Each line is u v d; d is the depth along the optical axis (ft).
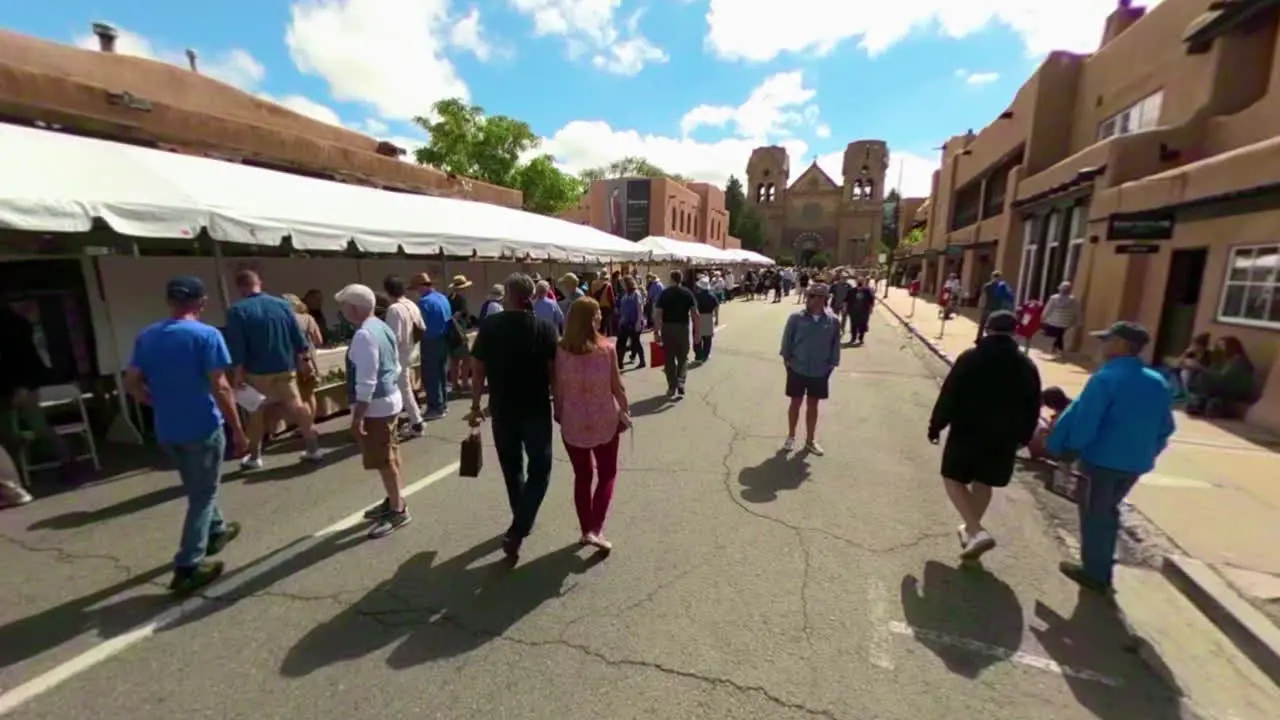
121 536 12.69
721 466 17.70
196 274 23.68
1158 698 8.28
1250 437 21.03
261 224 20.02
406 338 20.31
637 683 8.37
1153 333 31.48
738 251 140.36
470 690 8.18
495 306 27.17
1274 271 23.26
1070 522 14.08
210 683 8.23
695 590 10.80
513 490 12.04
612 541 12.72
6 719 7.55
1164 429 10.34
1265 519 13.96
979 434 11.59
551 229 45.16
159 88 31.60
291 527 13.21
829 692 8.25
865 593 10.80
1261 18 31.63
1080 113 54.34
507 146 109.81
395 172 45.70
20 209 14.28
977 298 80.53
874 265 197.88
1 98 23.66
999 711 7.97
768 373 33.55
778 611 10.17
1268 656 9.00
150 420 20.72
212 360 10.37
